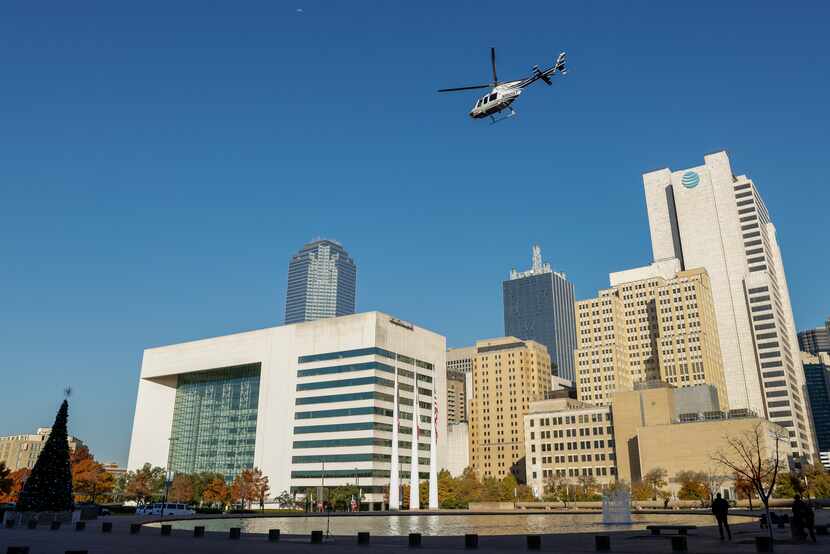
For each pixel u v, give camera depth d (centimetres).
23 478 14500
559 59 5281
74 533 4831
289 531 5738
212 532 5034
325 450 15862
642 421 17525
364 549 3306
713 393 17975
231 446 18125
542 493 19212
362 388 15825
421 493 15212
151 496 16712
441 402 18062
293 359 17275
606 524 6756
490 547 3409
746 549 3070
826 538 3703
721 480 13850
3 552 3188
